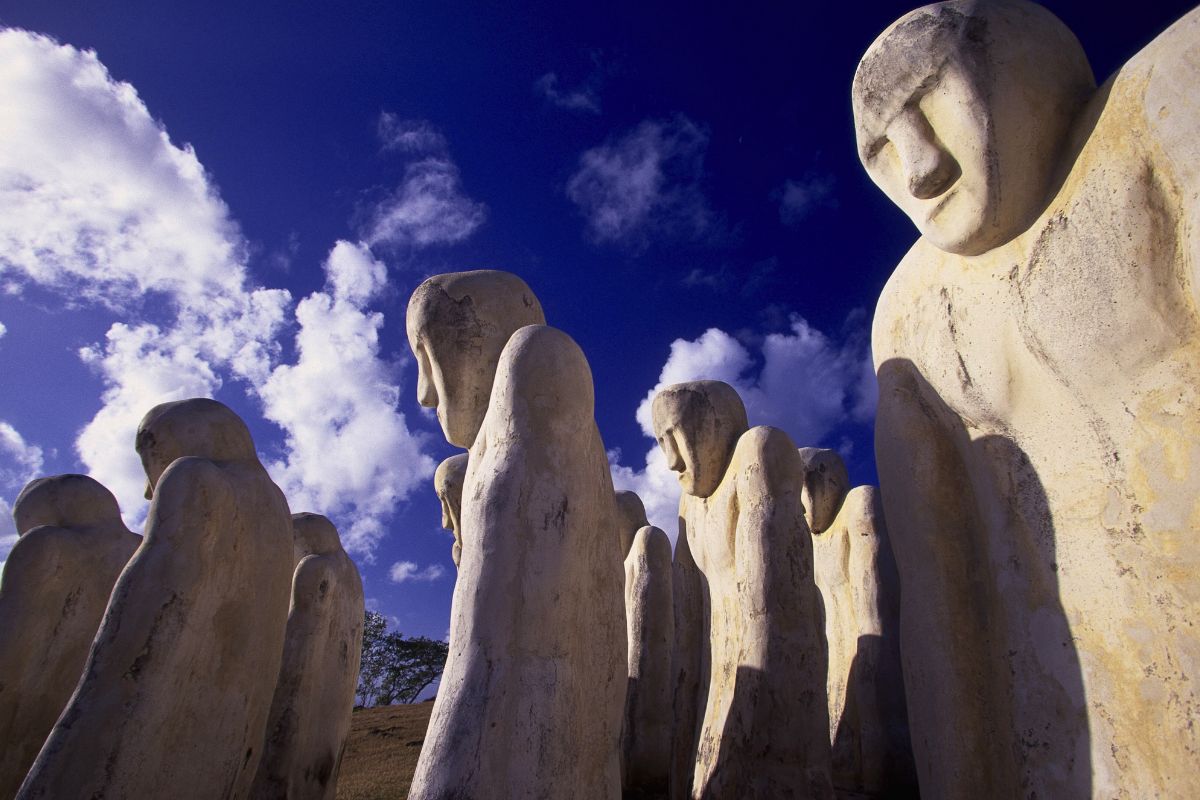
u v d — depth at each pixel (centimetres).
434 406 396
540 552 287
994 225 243
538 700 269
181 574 370
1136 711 212
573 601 290
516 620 278
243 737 395
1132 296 212
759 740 441
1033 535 245
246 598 405
